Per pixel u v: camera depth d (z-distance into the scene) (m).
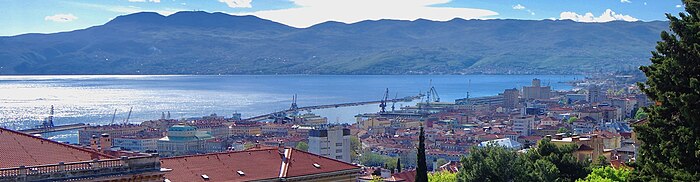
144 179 121.25
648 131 111.50
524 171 165.12
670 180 103.88
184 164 150.62
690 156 103.62
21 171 109.56
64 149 122.62
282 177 158.12
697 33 106.50
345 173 171.25
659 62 114.69
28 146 119.81
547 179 164.38
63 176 113.38
